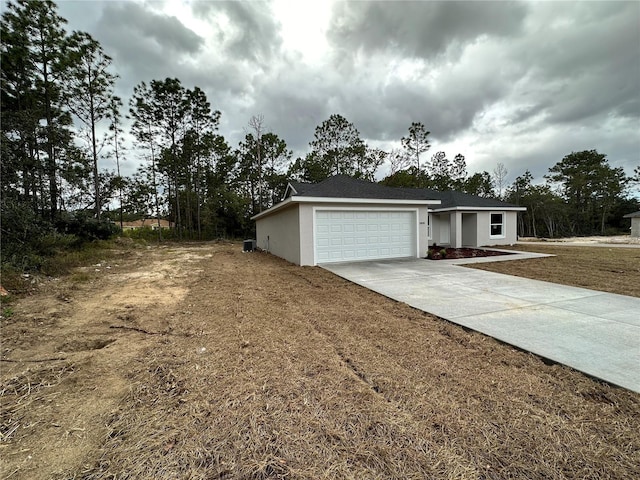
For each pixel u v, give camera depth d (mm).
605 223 37875
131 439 1904
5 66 13891
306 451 1783
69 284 6742
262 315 4566
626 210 36469
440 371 2742
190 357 3119
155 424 2049
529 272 7906
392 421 2043
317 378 2648
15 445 1858
